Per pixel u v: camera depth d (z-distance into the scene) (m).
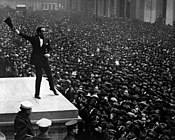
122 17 94.00
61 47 42.53
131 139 13.54
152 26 65.38
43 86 16.81
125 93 18.94
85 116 15.95
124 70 27.66
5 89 15.83
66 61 30.80
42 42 13.99
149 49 41.69
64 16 94.56
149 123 14.93
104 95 18.86
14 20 78.62
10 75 28.62
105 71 26.27
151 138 13.62
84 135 15.09
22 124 9.84
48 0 149.62
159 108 16.72
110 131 14.21
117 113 15.55
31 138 9.66
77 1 133.25
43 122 8.88
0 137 8.09
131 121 14.60
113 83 22.08
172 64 31.61
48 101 13.91
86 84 21.28
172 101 18.31
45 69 14.55
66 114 12.76
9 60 31.70
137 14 80.88
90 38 52.00
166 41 48.75
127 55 36.97
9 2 143.12
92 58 33.59
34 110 12.60
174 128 14.38
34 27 66.06
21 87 16.28
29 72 26.23
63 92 20.00
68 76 23.88
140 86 21.31
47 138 8.75
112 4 103.56
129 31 59.84
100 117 15.28
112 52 39.00
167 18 71.50
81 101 17.17
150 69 28.17
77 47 42.78
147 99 18.45
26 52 35.25
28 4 146.38
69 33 58.09
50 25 70.25
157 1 79.69
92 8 125.50
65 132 12.66
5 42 44.03
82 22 76.81
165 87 21.78
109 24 70.88
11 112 12.25
